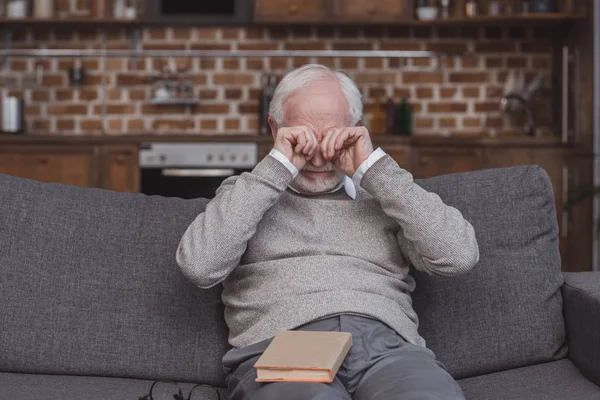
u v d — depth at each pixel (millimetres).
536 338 2016
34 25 5891
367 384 1638
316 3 5738
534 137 5477
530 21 5703
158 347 1954
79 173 5465
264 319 1794
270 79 5938
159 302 1992
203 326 1984
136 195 2143
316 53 5816
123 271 2014
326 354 1566
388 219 1929
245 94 6004
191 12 5898
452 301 2037
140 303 1987
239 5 5902
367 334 1731
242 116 6016
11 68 5965
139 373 1939
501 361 2004
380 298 1820
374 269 1876
